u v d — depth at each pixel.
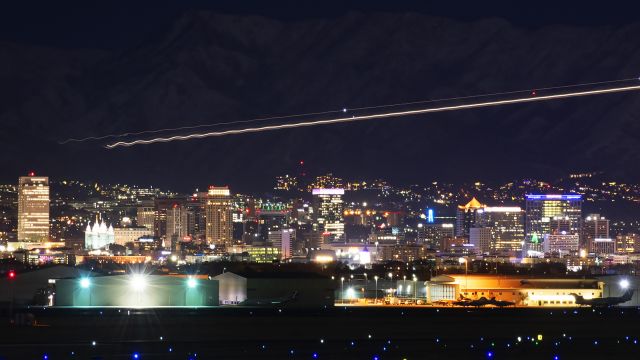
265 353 198.12
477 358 196.38
